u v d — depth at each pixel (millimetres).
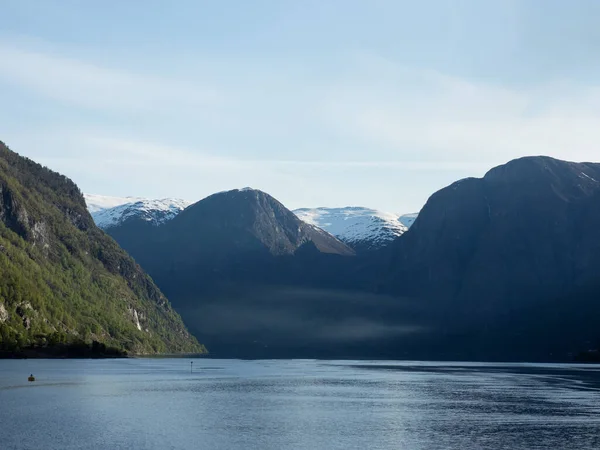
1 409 159250
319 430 140500
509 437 133500
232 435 133000
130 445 120375
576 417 159875
